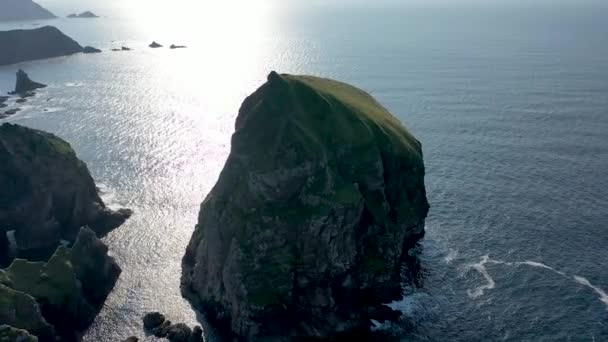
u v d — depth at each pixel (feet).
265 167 294.66
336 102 342.44
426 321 284.41
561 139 547.90
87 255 315.37
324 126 319.06
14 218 367.25
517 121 612.70
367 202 309.63
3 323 254.06
